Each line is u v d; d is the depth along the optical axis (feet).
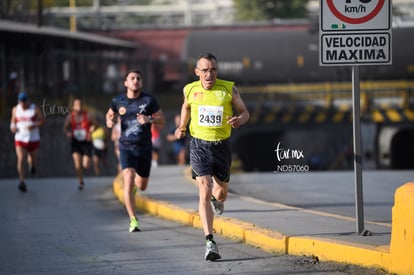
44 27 318.45
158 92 349.41
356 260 74.54
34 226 112.27
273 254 83.76
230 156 83.97
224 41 354.95
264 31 358.43
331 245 77.92
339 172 220.02
